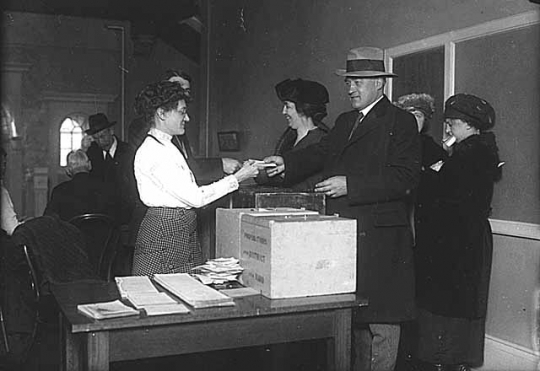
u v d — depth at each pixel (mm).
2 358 3141
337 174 2869
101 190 4023
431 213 3111
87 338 1743
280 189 2971
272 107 6188
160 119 2623
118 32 9414
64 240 3234
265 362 3078
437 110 3594
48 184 9164
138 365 3029
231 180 2719
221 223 2408
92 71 9367
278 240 2012
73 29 9133
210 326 1867
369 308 2709
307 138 3352
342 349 2035
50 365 3057
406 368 3215
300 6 5445
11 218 3461
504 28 3162
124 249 4207
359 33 4465
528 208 3088
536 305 3043
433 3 3664
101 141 5051
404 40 3926
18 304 3324
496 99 3248
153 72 9445
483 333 3148
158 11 8453
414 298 2771
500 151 3242
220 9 7391
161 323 1788
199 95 8344
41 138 9172
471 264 3037
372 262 2713
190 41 8680
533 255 3061
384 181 2693
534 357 3021
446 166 3082
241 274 2227
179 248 2607
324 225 2064
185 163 2662
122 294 2027
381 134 2783
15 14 8750
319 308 1974
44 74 9125
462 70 3445
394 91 3961
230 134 7004
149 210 2635
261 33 6367
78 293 2111
